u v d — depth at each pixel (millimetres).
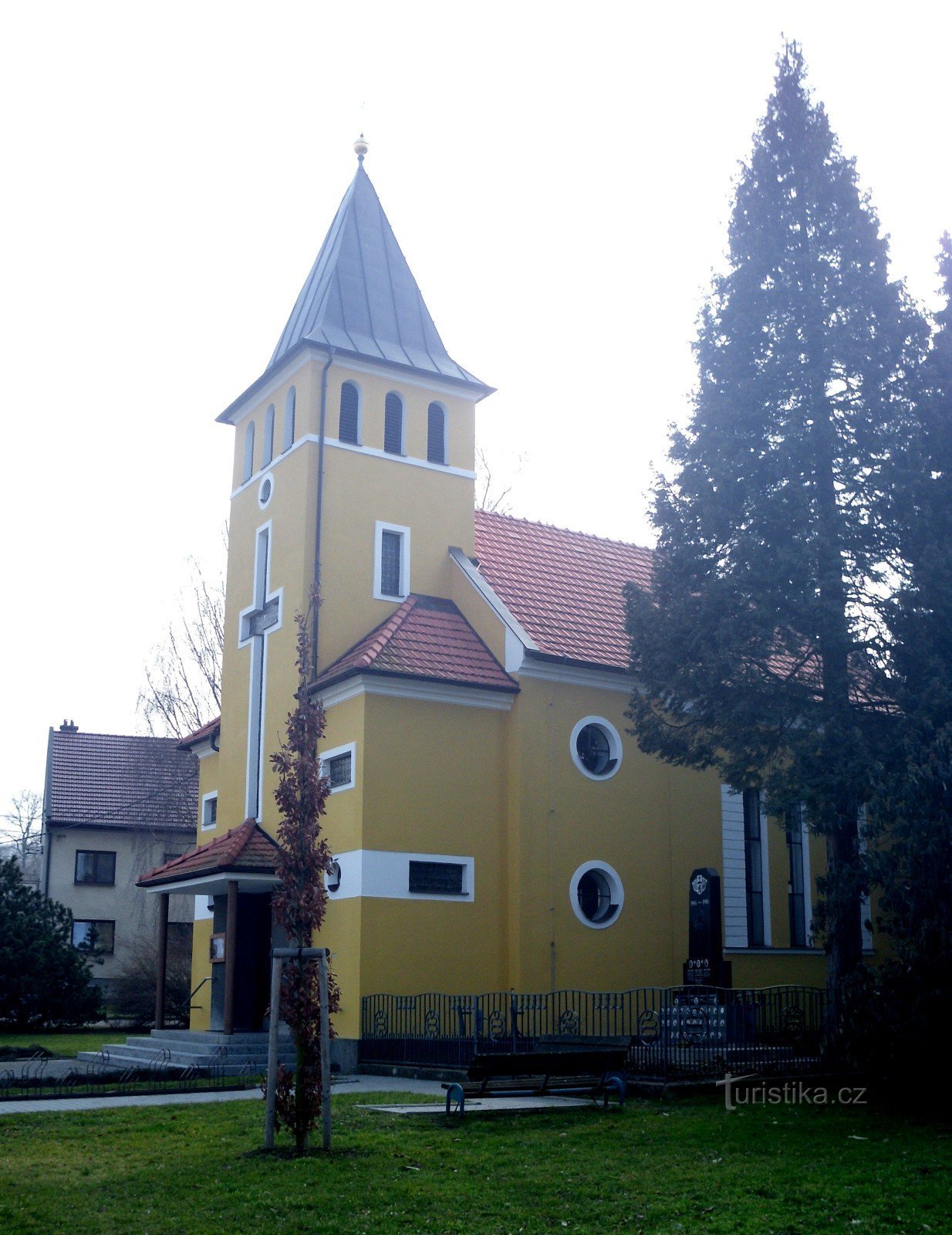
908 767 14727
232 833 23781
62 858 44094
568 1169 11094
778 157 19172
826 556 16750
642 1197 10188
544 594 25250
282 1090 11945
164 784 42094
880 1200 10031
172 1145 12227
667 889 23703
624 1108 14391
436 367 26078
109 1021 34125
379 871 20781
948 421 17016
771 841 25828
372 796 21016
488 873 21938
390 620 23344
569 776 22875
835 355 17781
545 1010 21391
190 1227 9391
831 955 16969
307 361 24625
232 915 21781
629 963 22781
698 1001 18250
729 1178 10781
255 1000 23375
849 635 16875
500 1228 9344
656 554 19453
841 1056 15242
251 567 26219
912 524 16594
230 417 28109
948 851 14602
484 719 22578
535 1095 15023
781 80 19578
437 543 25328
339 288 25812
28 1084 16984
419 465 25469
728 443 18062
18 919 32094
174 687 40875
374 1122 13398
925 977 14453
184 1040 21406
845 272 18109
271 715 24406
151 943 38469
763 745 17812
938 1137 12641
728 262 19188
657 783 24094
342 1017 20469
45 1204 10055
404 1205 9914
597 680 23484
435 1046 18766
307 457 24094
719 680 17641
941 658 15922
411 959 20797
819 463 17766
